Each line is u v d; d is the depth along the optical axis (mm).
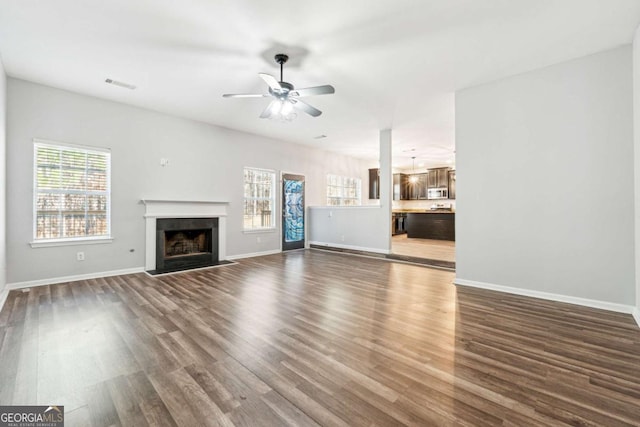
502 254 3699
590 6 2359
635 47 2766
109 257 4473
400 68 3412
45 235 3953
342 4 2348
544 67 3375
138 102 4523
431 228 8484
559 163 3303
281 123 5645
